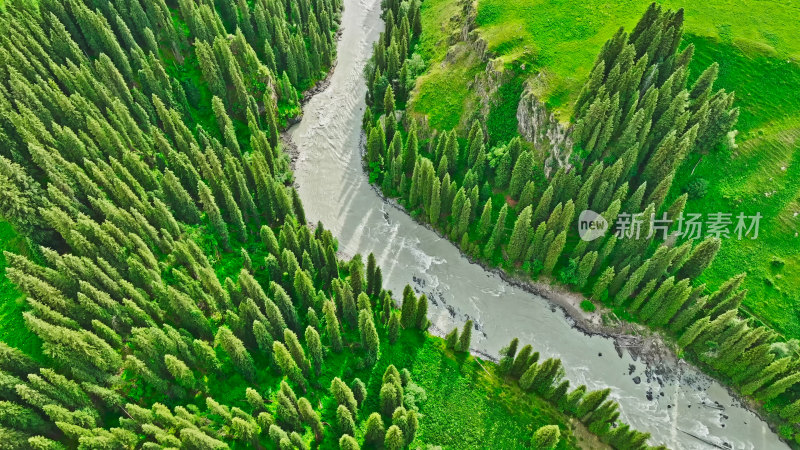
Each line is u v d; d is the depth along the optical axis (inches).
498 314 3378.4
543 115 3398.1
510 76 3624.5
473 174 3430.1
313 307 2977.4
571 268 3196.4
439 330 3275.1
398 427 2415.1
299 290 2918.3
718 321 2817.4
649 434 2422.5
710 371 3053.6
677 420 2965.1
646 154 3189.0
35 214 2672.2
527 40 3686.0
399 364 2984.7
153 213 3021.7
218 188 3368.6
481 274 3553.2
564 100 3383.4
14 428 2087.8
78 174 2849.4
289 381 2706.7
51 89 3171.8
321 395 2763.3
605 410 2546.8
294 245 3112.7
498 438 2721.5
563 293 3339.1
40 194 2753.4
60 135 3019.2
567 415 2775.6
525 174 3324.3
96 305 2469.2
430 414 2805.1
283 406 2407.7
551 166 3373.5
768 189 3287.4
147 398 2465.6
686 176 3331.7
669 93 3065.9
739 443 2881.4
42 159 2822.3
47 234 2723.9
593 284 3233.3
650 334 3157.0
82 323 2498.8
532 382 2815.0
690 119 3159.5
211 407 2314.2
